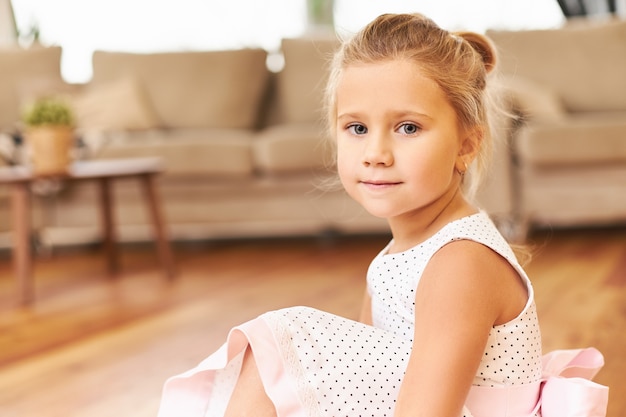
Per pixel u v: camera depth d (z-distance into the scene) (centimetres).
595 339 205
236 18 583
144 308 270
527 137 359
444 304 91
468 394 96
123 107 430
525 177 367
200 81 446
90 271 349
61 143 295
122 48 580
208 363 100
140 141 390
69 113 298
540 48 425
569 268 305
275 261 353
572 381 99
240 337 98
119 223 389
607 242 364
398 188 96
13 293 308
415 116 94
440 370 88
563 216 437
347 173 99
